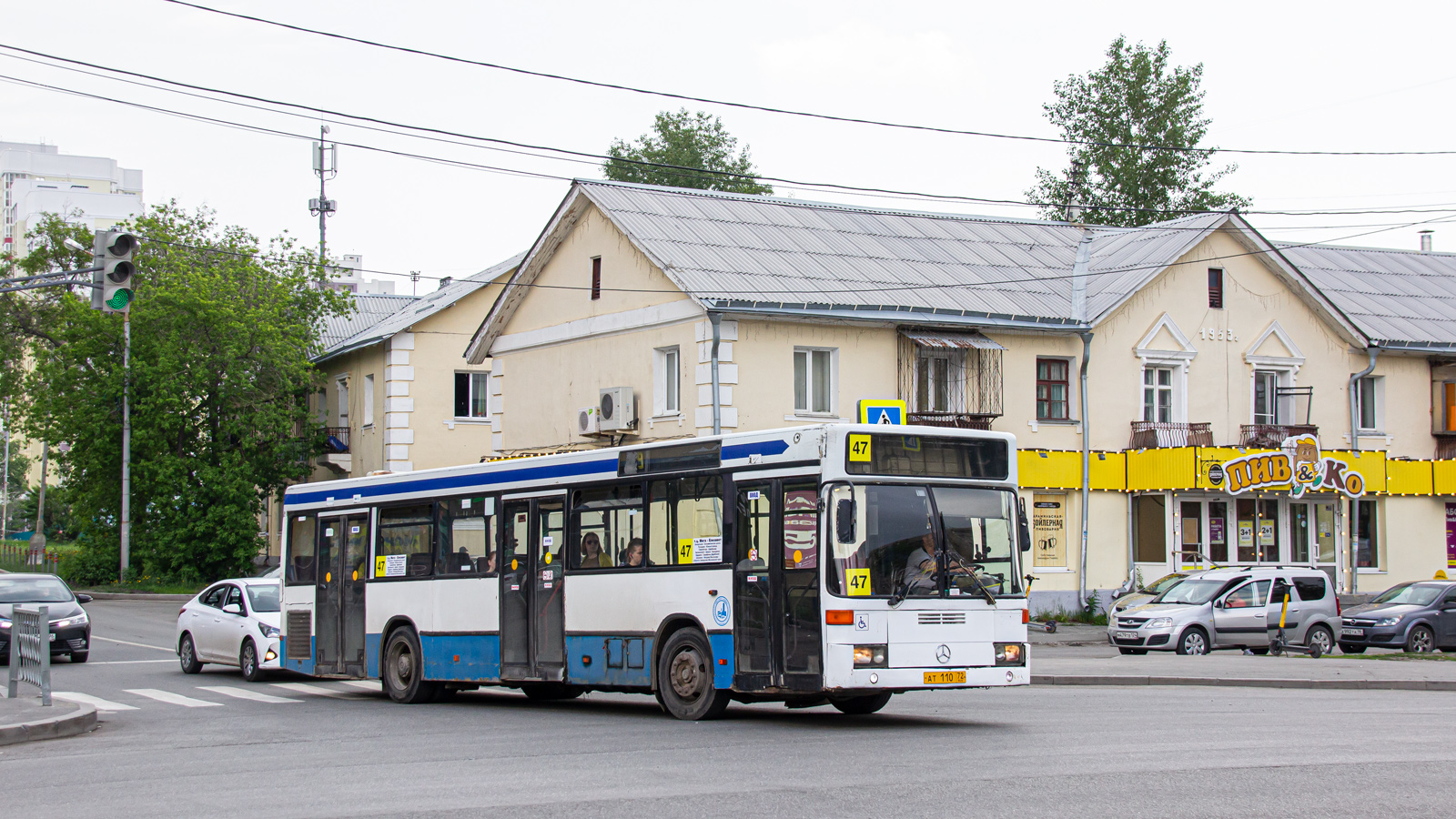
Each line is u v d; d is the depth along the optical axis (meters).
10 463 114.88
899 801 8.88
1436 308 41.00
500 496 17.27
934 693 18.41
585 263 33.97
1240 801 8.72
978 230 38.62
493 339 37.38
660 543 15.13
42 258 50.00
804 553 13.51
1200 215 36.91
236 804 9.49
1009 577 14.05
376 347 45.84
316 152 57.66
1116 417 34.47
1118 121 58.22
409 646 18.30
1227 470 33.12
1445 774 9.85
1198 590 26.45
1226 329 36.06
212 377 46.44
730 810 8.64
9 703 16.22
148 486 46.41
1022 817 8.21
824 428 13.46
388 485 19.11
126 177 144.12
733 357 29.39
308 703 18.44
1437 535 37.34
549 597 16.42
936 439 13.91
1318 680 19.91
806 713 15.51
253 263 48.88
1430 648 26.39
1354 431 37.22
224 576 47.41
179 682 22.05
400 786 10.05
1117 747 11.58
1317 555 35.97
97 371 46.81
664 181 62.72
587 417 32.38
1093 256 37.69
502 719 15.61
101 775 11.27
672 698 14.81
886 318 30.84
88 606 41.38
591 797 9.27
